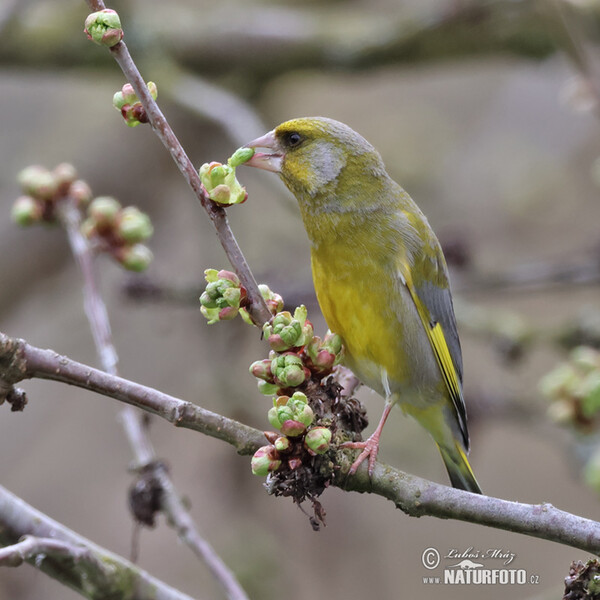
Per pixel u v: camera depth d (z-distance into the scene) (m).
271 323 5.34
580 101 9.38
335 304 7.62
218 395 11.84
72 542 5.94
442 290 8.17
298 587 12.32
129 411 7.28
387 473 5.62
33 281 13.61
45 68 13.16
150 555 12.76
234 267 5.33
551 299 15.31
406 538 13.00
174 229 14.59
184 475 12.91
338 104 16.53
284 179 7.76
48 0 13.40
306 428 5.25
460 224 14.44
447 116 16.34
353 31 13.45
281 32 13.35
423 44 12.97
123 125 14.65
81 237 7.50
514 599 12.53
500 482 14.16
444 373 7.91
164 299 10.55
